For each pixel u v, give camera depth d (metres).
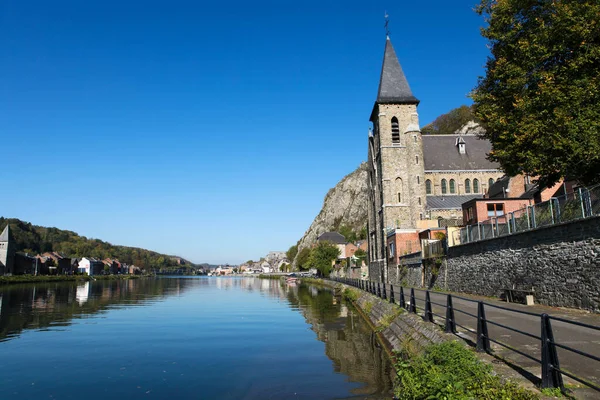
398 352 14.21
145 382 13.93
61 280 99.69
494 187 49.78
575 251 15.86
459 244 27.69
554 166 18.83
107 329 24.86
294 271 160.12
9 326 25.86
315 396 12.02
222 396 12.38
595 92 17.34
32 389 13.23
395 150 55.44
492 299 21.94
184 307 39.03
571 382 7.33
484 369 8.15
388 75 57.69
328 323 26.36
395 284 46.22
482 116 22.59
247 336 22.36
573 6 18.17
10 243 101.38
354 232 150.38
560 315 14.88
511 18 20.97
